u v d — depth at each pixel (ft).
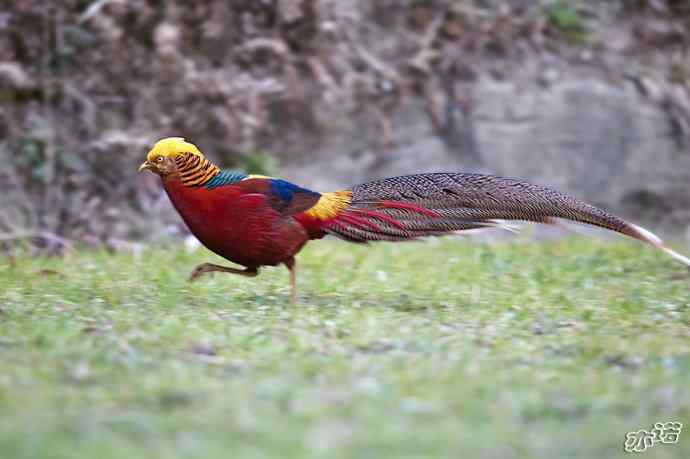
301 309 32.99
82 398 22.48
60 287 36.52
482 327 31.48
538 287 38.96
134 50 58.34
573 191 63.16
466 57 64.54
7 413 21.42
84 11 57.88
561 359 27.66
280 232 32.55
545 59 65.92
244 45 60.54
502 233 55.26
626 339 30.25
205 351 26.99
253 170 58.75
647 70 67.51
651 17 69.92
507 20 66.03
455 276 41.04
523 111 63.57
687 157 65.82
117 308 32.73
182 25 59.62
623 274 43.29
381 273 40.75
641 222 64.28
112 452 19.36
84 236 52.90
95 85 57.57
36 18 56.49
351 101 62.28
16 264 43.06
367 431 20.75
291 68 60.95
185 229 54.75
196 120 58.70
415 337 29.25
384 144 61.98
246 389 23.24
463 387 23.99
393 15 65.26
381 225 33.47
